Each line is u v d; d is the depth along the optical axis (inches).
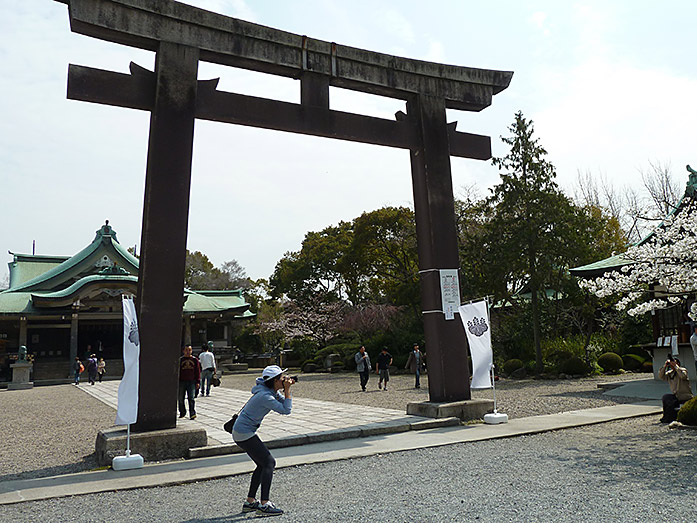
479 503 216.4
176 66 377.1
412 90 483.8
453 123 506.9
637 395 611.5
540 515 198.7
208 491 254.7
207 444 351.6
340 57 446.9
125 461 308.5
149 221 358.6
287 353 1910.7
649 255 393.4
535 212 971.3
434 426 427.5
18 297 1619.1
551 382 840.3
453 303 476.7
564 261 965.2
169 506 229.6
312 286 2057.1
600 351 996.6
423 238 485.1
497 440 367.2
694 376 688.4
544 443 351.3
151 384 347.6
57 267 1759.4
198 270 2856.8
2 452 398.9
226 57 402.0
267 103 413.7
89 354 1578.5
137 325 334.6
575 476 257.4
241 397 768.3
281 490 250.5
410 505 217.0
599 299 1017.5
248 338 2204.7
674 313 724.7
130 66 369.4
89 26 347.6
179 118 374.3
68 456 372.5
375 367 1343.5
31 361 1432.1
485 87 522.9
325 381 1080.8
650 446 330.3
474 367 456.4
